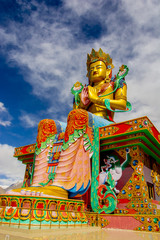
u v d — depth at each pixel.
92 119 17.14
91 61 23.62
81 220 11.04
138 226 11.17
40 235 7.72
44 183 13.73
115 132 15.30
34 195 9.96
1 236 7.09
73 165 12.59
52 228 9.09
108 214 12.35
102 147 16.27
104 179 15.30
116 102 20.17
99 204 13.58
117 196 14.23
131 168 14.49
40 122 16.34
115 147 15.57
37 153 15.22
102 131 16.17
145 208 12.76
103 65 23.19
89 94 20.95
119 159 15.33
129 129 14.61
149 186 15.57
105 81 22.78
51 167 14.21
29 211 9.11
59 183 12.45
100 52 23.41
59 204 10.23
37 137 15.88
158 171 18.88
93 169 15.25
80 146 13.12
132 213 12.96
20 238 6.80
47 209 9.21
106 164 15.80
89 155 13.44
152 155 17.19
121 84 21.16
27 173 21.78
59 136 15.53
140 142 14.40
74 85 24.06
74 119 13.67
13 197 9.68
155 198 16.03
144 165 15.32
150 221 10.91
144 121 14.03
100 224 12.27
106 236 8.38
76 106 23.52
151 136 14.95
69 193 12.69
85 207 14.27
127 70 20.48
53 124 16.16
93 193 14.44
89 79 24.44
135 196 13.48
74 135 13.23
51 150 15.09
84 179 12.64
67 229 9.38
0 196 10.23
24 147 21.94
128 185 14.08
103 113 21.41
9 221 8.98
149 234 9.48
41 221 8.99
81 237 7.79
